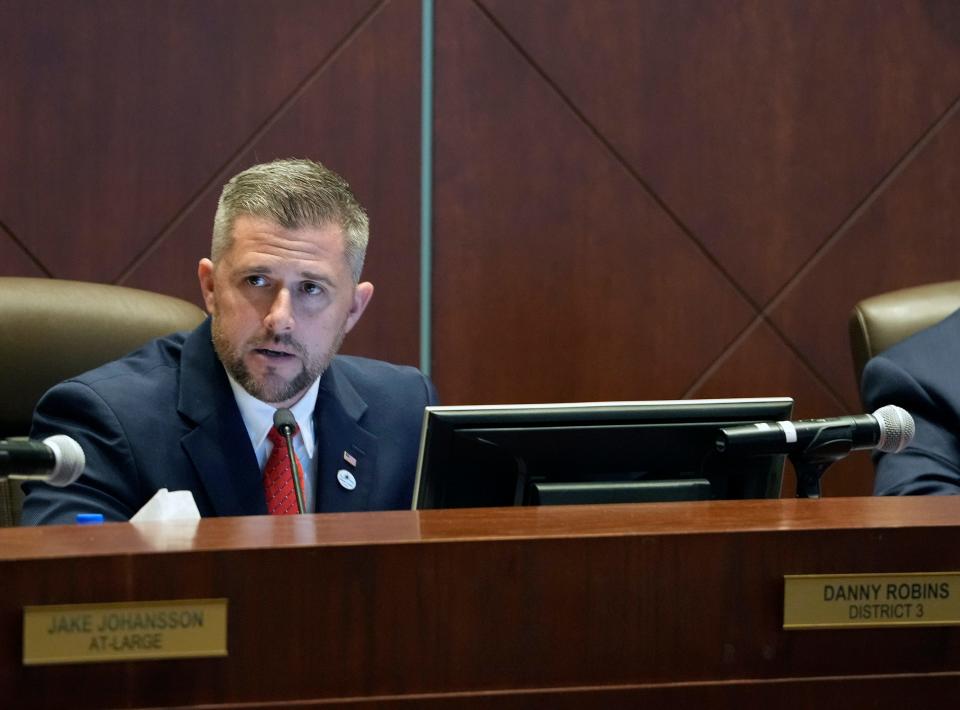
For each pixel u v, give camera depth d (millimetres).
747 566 3418
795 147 10328
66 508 5191
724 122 10242
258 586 3131
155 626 3076
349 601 3176
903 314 7645
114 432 5441
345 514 3799
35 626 3016
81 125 9391
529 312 10023
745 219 10281
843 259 10383
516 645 3268
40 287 6574
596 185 10094
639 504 4086
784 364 10328
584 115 10070
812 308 10352
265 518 3707
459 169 9922
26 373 6418
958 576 3520
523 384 10016
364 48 9781
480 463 4586
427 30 9875
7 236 9305
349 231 5609
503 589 3266
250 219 5430
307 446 5785
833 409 10391
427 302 9898
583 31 10070
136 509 5395
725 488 4902
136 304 6730
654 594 3357
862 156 10398
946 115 10492
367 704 3172
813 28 10336
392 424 6109
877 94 10406
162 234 9508
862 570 3479
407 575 3213
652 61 10164
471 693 3232
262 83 9633
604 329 10109
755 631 3416
